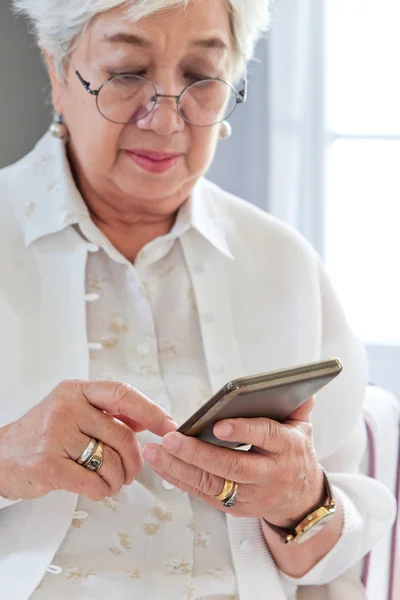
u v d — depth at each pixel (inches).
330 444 53.4
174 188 49.1
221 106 48.7
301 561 48.4
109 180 49.1
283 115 78.5
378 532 51.4
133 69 46.3
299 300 53.7
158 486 48.1
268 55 78.2
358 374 54.9
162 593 46.1
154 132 46.9
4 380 48.4
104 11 45.8
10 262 50.3
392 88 85.4
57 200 51.0
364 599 51.6
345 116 86.3
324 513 45.5
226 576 47.7
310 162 80.0
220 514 48.9
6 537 46.1
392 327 89.1
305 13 77.2
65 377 48.4
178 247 52.5
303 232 81.3
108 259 50.7
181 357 51.3
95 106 47.1
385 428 59.0
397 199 87.1
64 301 49.5
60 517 46.1
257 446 41.2
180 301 51.6
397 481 58.9
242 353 52.5
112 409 41.8
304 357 53.0
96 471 41.7
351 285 88.9
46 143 54.1
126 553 47.0
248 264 53.9
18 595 43.9
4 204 52.3
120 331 50.2
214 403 37.2
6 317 49.1
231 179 81.5
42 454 41.0
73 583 45.5
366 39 84.7
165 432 42.0
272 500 42.9
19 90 79.4
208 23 46.4
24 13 50.8
